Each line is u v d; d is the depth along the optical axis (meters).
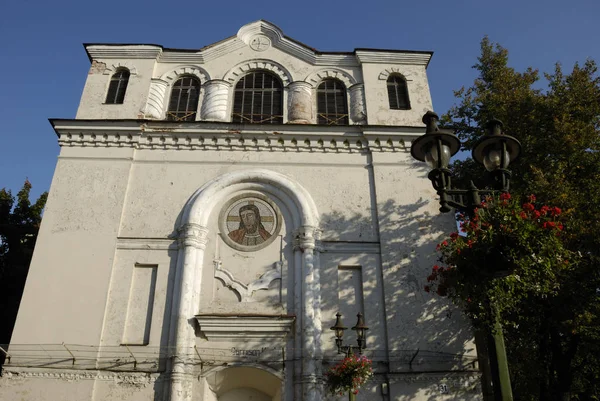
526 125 18.25
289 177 18.30
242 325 15.59
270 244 17.17
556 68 19.33
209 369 15.24
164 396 14.80
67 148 18.45
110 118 19.41
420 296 16.39
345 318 16.27
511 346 21.20
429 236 17.36
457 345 15.75
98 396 14.84
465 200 9.88
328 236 17.38
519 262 9.14
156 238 17.06
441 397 15.13
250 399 17.08
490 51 21.89
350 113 20.22
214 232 17.33
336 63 21.27
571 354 17.67
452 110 21.52
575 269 14.84
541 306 15.88
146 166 18.33
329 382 14.45
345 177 18.45
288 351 15.55
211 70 21.00
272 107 20.36
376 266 16.98
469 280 9.53
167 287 16.33
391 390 15.16
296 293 16.25
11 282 24.14
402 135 18.98
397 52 21.19
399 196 18.06
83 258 16.61
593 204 15.94
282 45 21.55
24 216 27.91
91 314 15.78
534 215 9.79
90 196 17.64
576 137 17.05
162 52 21.19
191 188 18.02
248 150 18.77
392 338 15.79
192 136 18.78
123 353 15.36
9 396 14.74
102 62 20.78
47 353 15.25
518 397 24.45
